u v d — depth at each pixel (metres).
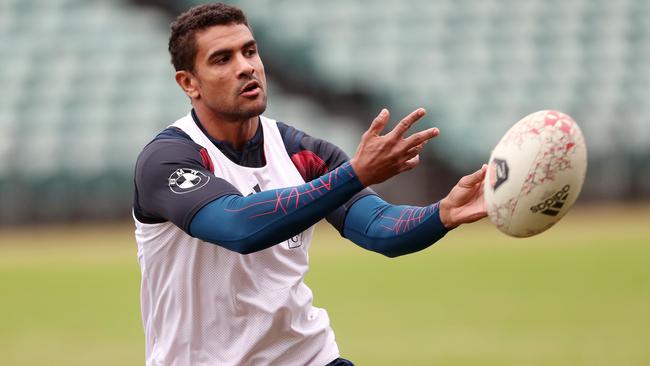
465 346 30.16
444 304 37.34
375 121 12.03
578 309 35.66
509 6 69.19
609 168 60.34
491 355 28.77
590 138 61.12
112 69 65.19
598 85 65.44
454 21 68.56
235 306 14.10
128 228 57.94
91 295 40.91
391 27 68.25
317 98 65.50
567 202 11.81
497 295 38.81
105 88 64.00
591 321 33.53
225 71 13.51
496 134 62.34
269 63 66.50
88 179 58.97
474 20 68.62
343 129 62.78
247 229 12.32
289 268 14.29
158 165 13.29
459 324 33.72
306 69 66.12
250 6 68.44
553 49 67.38
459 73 65.81
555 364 27.17
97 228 58.38
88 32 67.50
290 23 68.00
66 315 37.22
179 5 69.38
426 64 66.25
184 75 13.95
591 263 45.03
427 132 12.02
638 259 45.41
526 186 11.68
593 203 60.47
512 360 27.95
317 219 12.35
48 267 47.44
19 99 63.16
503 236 54.94
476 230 57.62
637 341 30.09
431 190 60.12
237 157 14.12
